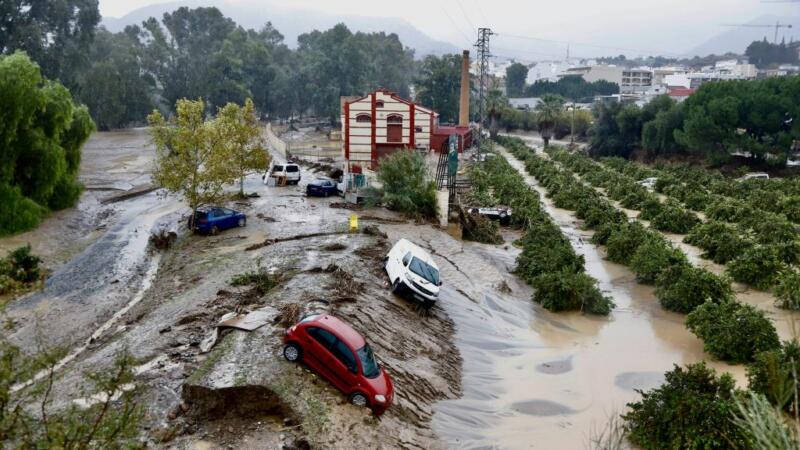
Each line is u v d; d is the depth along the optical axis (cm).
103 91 10300
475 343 2200
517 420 1652
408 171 3975
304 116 17412
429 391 1711
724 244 3409
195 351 1647
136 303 2386
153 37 14038
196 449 1195
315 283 2158
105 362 1573
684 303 2545
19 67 3447
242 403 1312
